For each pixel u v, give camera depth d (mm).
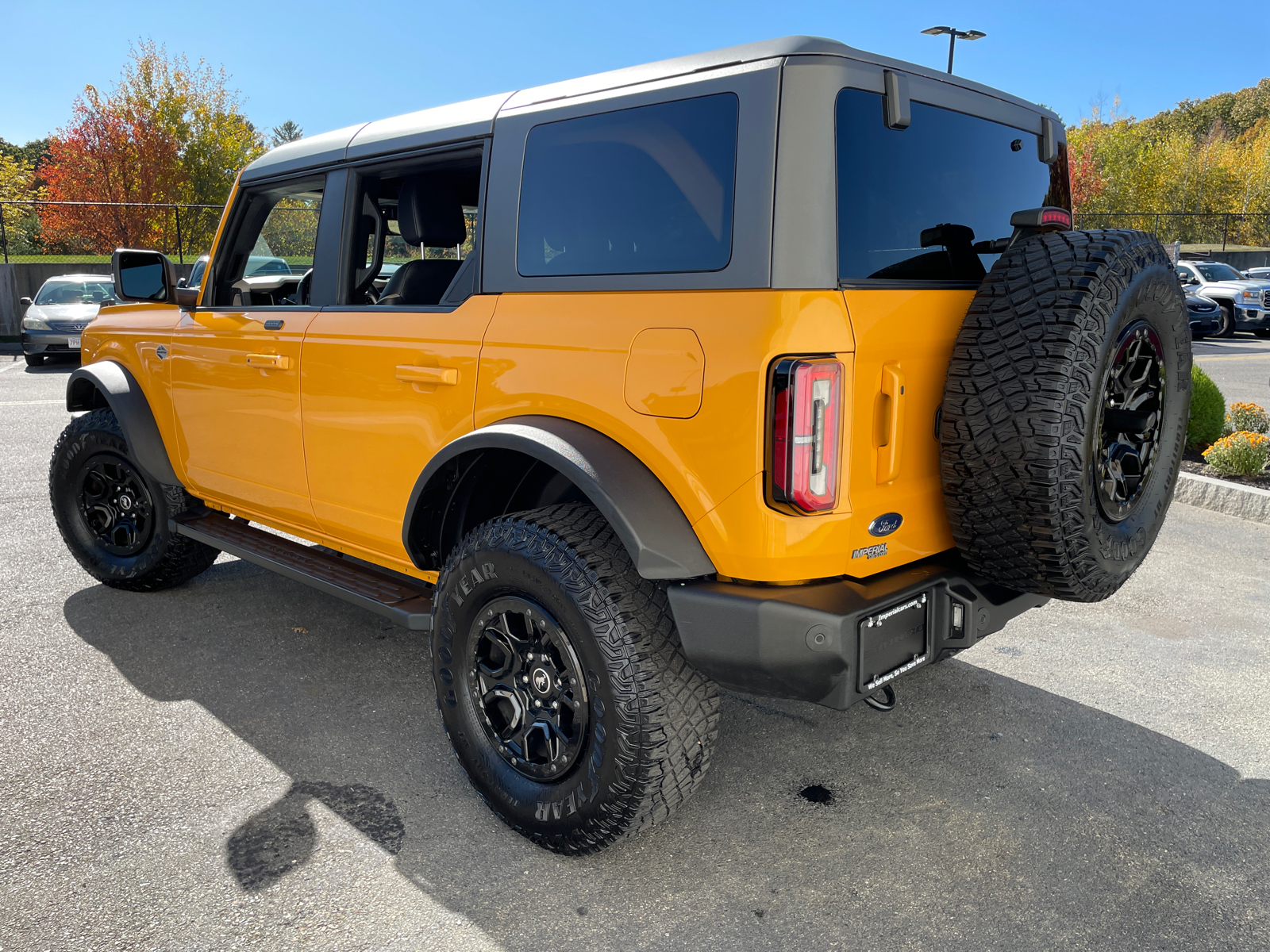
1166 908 2219
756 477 1989
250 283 3844
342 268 3152
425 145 2848
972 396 2119
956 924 2156
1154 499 2533
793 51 2029
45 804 2627
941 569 2330
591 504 2410
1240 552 5199
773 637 2031
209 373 3629
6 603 4293
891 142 2232
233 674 3545
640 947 2078
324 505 3209
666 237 2199
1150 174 38938
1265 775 2848
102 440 4168
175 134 30000
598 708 2215
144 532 4242
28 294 19531
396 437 2844
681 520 2141
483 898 2246
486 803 2625
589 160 2377
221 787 2734
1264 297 19969
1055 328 2041
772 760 2943
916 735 3109
